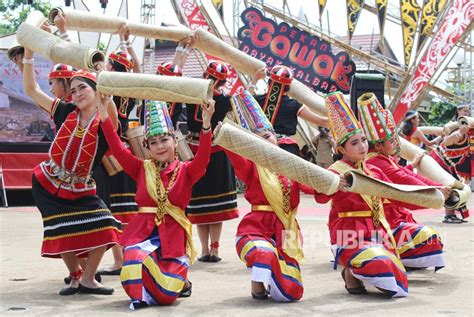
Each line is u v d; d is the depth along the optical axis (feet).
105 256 22.88
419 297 16.38
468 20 53.36
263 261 15.39
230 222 33.83
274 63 55.21
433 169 19.25
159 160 16.17
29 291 17.21
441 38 54.34
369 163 17.93
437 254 18.62
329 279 19.02
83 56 15.49
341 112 16.89
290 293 15.72
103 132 16.17
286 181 16.33
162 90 14.83
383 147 18.21
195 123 22.02
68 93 17.48
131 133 18.90
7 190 44.21
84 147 16.26
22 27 16.53
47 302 15.85
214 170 22.33
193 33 21.94
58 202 16.38
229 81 48.14
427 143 36.09
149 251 15.43
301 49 55.21
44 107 18.03
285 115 22.13
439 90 65.41
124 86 14.96
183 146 20.38
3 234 29.01
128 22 20.27
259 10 54.90
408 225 18.80
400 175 17.67
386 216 18.90
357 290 16.87
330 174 14.93
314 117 22.25
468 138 36.94
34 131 47.62
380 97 26.35
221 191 22.43
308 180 14.76
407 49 55.21
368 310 14.94
